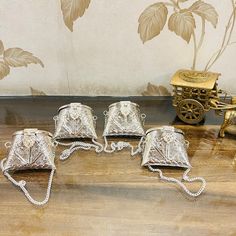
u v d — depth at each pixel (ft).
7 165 1.96
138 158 2.10
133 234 1.66
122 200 1.83
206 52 2.39
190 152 2.14
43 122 2.43
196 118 2.32
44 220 1.73
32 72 2.53
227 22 2.25
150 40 2.35
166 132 2.04
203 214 1.75
